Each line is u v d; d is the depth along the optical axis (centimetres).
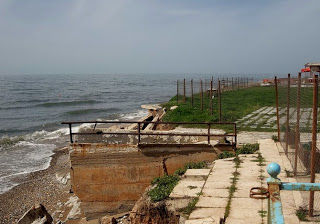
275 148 1143
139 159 1155
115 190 1169
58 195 1614
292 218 612
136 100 6706
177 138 1223
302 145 841
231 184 830
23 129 3578
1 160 2252
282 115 1162
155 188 906
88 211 1185
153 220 822
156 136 1216
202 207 709
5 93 8381
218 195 767
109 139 1204
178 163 1158
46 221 1066
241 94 3750
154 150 1150
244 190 783
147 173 1158
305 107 811
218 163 1033
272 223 333
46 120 4191
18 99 6762
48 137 3017
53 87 11400
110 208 1176
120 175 1162
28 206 1508
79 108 5347
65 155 2353
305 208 645
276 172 350
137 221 852
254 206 693
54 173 1955
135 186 1163
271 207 349
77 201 1481
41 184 1781
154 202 830
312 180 600
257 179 854
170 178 967
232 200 731
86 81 17762
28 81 17150
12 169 2050
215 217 645
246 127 1723
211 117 2044
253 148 1169
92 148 1155
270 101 2994
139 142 1168
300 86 789
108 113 4725
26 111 5072
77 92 8994
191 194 793
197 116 2141
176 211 758
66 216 1348
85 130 1209
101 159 1158
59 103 5862
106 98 7175
